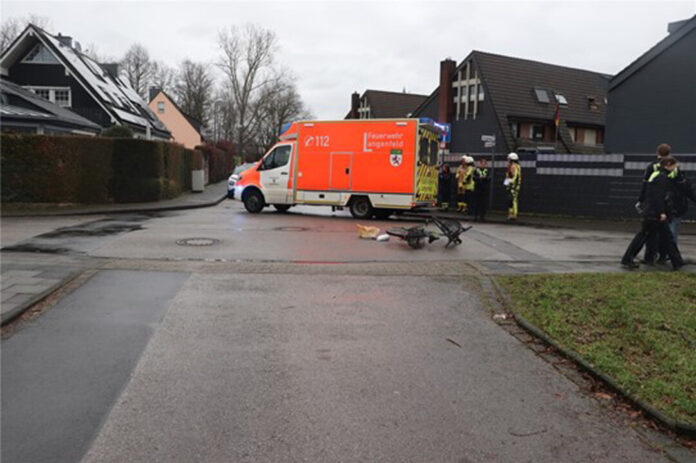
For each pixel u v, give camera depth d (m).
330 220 16.27
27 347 5.17
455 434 3.68
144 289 7.22
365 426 3.77
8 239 11.30
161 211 18.95
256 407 4.02
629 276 8.12
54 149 18.89
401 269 8.78
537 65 40.88
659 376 4.41
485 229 15.02
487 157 19.95
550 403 4.16
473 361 5.00
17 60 34.56
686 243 12.62
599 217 17.72
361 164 16.47
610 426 3.81
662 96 21.08
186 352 5.08
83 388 4.31
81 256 9.45
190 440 3.55
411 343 5.44
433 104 41.16
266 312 6.35
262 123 73.38
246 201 18.34
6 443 3.49
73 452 3.40
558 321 5.88
